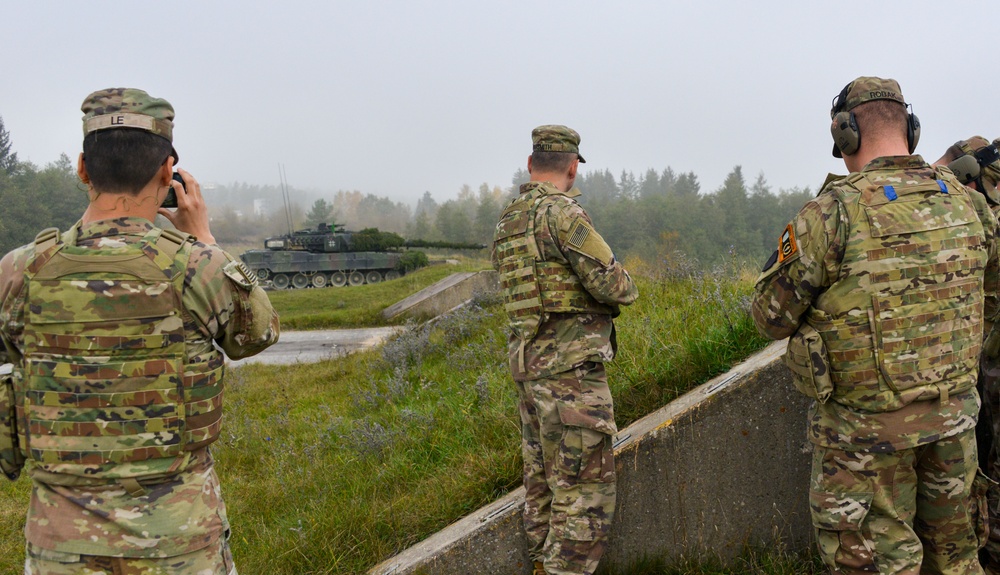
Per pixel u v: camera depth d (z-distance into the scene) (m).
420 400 6.49
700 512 3.13
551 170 3.04
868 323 2.23
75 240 1.95
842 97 2.53
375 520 3.78
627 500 3.11
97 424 1.88
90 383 1.88
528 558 3.14
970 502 2.40
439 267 25.16
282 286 28.56
